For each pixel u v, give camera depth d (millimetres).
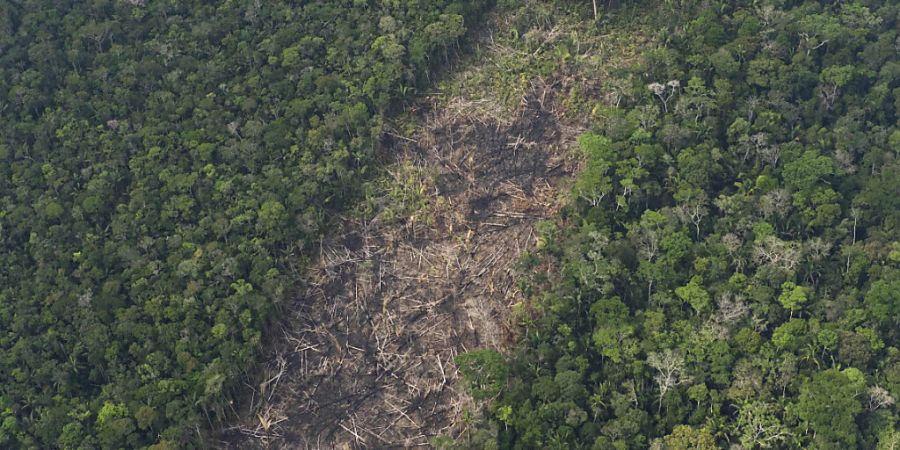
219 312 87312
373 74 102312
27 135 100875
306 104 99875
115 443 81688
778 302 90250
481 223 97688
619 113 100625
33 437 83625
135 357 86438
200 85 103250
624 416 82875
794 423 83375
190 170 97375
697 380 85500
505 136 101875
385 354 90000
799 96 104188
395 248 95438
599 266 90312
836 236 94375
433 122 102438
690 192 95000
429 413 87188
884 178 97188
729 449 82500
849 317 88938
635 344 86625
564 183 99812
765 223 94500
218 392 83688
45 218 94750
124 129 100500
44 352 87250
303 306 91500
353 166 98188
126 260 91688
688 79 103688
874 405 84312
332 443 86125
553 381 84750
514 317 91438
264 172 96500
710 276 91125
